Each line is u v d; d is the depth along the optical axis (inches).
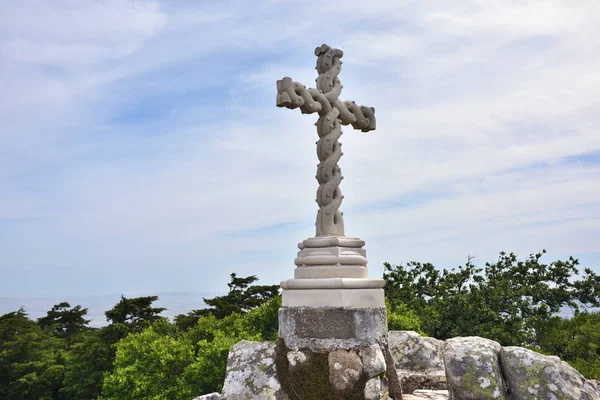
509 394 189.3
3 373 1352.1
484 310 729.6
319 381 177.8
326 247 194.1
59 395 1363.2
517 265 858.1
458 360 194.9
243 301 1598.2
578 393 180.7
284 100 190.1
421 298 810.8
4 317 1491.1
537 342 781.3
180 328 1489.9
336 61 215.2
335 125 208.4
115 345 1242.0
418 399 220.4
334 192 204.5
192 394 763.4
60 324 1819.6
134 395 808.3
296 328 187.5
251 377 191.0
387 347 191.8
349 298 184.7
